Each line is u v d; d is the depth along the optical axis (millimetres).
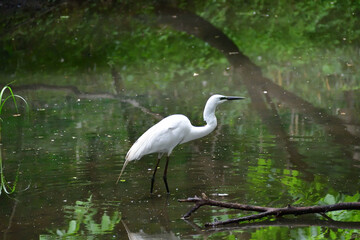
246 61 17938
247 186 8570
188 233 7059
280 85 15266
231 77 16344
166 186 8539
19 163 10117
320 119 12148
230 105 13836
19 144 11344
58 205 8117
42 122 13086
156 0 26094
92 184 8984
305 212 7234
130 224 7383
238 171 9250
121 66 18469
